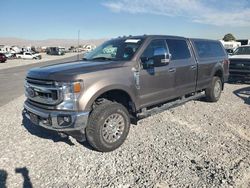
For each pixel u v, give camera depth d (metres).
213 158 4.20
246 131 5.48
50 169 3.91
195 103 7.78
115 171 3.85
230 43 32.72
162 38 5.71
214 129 5.56
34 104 4.49
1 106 8.02
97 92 4.23
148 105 5.28
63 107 4.07
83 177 3.69
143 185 3.47
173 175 3.69
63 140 4.99
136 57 4.96
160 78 5.43
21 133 5.39
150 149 4.56
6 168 3.94
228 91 9.93
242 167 3.90
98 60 5.25
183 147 4.62
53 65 4.98
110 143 4.44
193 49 6.67
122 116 4.59
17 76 18.20
